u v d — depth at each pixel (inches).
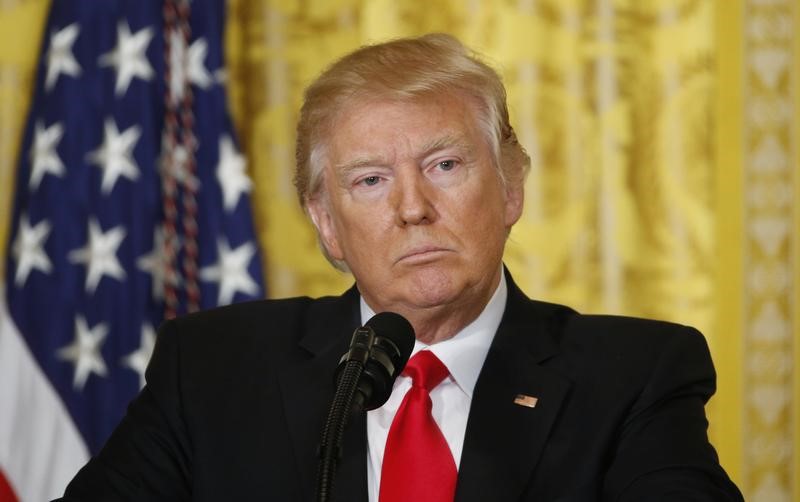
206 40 445.7
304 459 217.6
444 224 209.3
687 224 488.7
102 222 428.5
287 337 239.9
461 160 210.4
